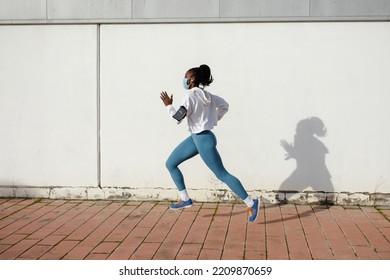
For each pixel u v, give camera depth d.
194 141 4.99
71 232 4.83
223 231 4.84
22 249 4.34
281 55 5.73
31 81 6.11
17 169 6.20
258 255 4.17
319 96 5.71
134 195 6.06
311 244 4.45
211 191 5.93
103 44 5.97
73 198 6.14
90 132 6.07
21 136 6.17
